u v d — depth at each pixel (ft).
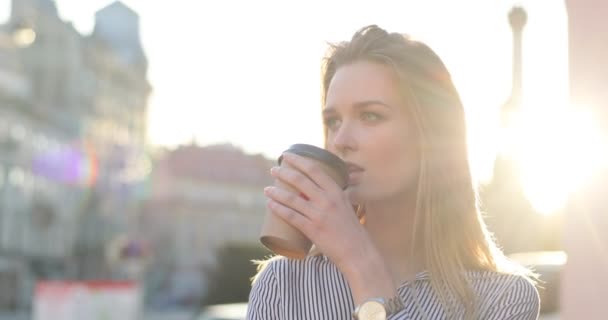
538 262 17.46
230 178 262.06
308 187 5.03
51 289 35.63
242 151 278.87
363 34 5.66
